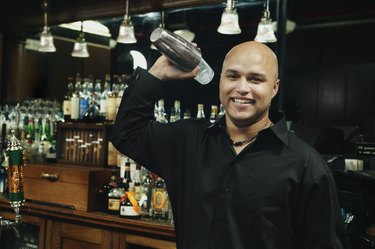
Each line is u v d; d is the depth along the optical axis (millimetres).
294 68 6504
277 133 1651
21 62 4562
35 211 3156
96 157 3340
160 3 3424
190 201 1723
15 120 3990
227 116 1744
